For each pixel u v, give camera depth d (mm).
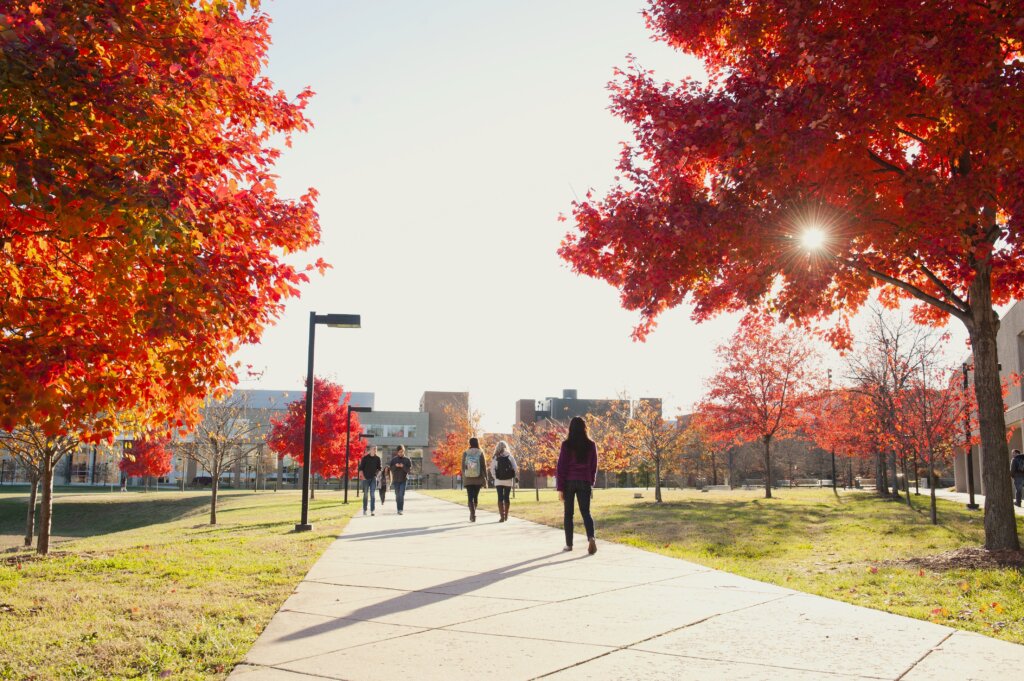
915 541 12859
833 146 8633
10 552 17766
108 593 7004
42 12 4371
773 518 18375
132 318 5391
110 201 4293
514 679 4016
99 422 6305
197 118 5484
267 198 6406
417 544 11281
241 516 28062
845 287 11484
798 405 30984
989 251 8844
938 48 7902
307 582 7504
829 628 5172
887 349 23141
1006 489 9719
